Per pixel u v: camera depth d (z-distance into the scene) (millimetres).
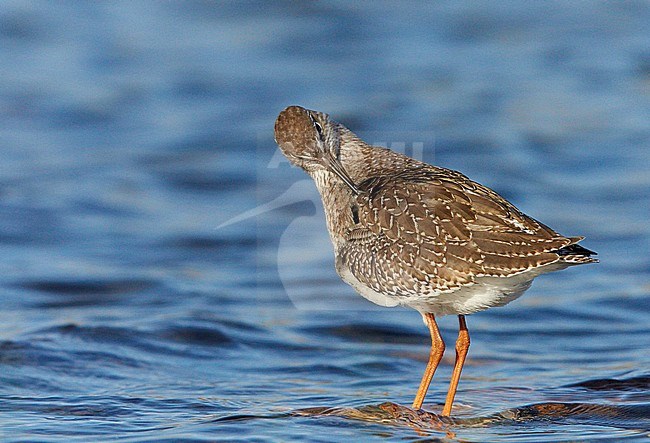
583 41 29016
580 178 20734
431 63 27922
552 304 14750
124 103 25750
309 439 9234
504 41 29344
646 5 31766
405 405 10492
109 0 32875
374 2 32688
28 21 30953
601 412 10094
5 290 15336
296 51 29172
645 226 17984
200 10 32219
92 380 11445
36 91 26281
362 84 26469
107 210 19500
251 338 13234
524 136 22922
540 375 11688
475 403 10562
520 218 9695
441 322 14070
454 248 9617
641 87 25688
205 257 17438
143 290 15641
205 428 9555
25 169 21547
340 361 12391
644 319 14102
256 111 25000
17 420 9906
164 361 12219
